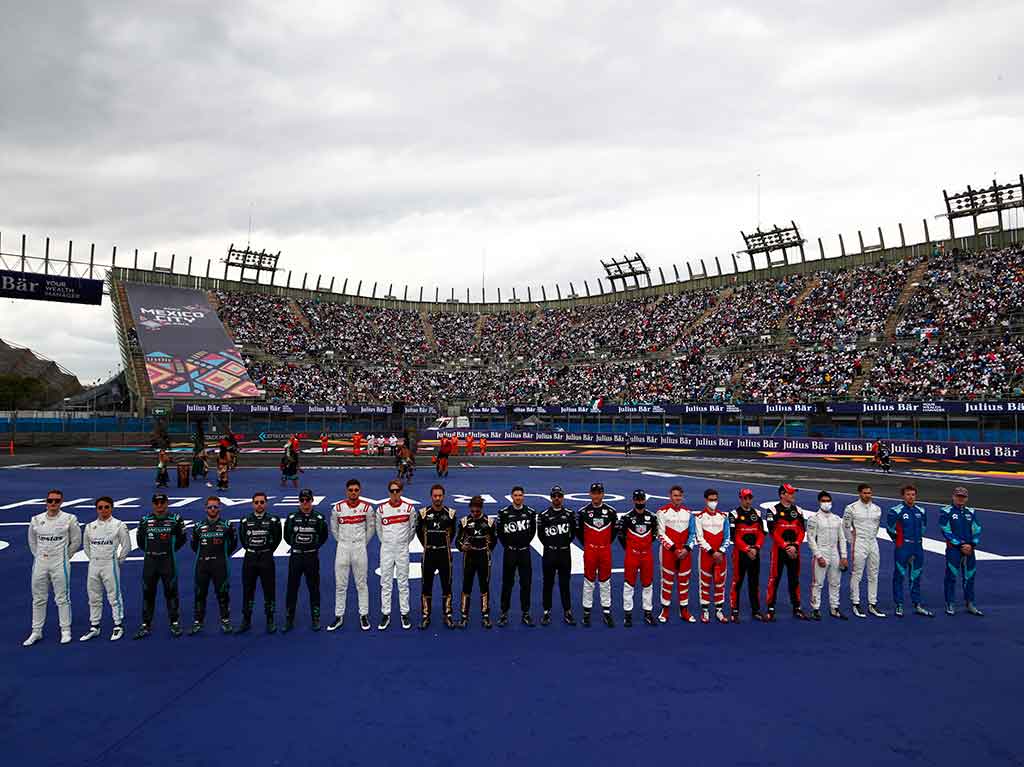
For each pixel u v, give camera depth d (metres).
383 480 26.31
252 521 8.59
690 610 9.75
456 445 40.22
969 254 54.31
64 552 8.12
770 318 60.66
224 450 22.98
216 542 8.55
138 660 7.60
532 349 74.44
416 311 84.12
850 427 44.34
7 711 6.28
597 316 76.75
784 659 7.72
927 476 28.56
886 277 57.41
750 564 9.14
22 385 72.38
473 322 82.69
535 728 5.97
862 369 48.22
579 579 11.55
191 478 26.19
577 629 8.83
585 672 7.30
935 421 41.25
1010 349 42.91
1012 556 13.20
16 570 11.93
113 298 65.81
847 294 58.12
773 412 45.41
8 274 46.03
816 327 56.19
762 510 18.77
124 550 8.40
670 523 9.21
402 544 8.91
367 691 6.76
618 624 9.04
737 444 45.09
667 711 6.33
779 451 43.03
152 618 8.97
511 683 6.99
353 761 5.38
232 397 58.25
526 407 59.78
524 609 8.98
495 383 69.25
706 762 5.39
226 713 6.25
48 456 38.16
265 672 7.26
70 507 19.03
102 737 5.77
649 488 23.88
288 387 62.50
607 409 54.16
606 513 8.91
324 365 68.19
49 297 47.66
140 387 56.38
